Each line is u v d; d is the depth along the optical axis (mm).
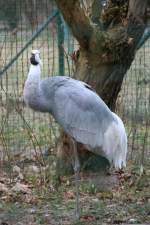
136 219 9656
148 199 10734
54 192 11094
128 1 11703
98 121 10258
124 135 10312
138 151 12938
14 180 11773
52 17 13453
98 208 10211
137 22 11625
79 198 10688
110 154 10250
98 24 11797
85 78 11727
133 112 13812
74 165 10875
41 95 10164
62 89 10250
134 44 11711
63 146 11906
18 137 13617
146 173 11992
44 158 12578
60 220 9727
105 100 11867
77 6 10852
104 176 11945
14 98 14125
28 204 10539
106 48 11500
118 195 10938
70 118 10203
